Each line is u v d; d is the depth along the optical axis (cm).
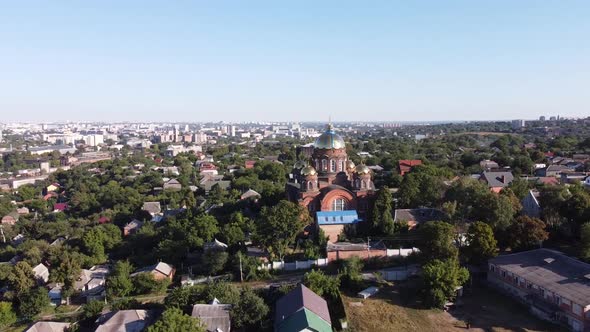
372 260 10150
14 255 13825
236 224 12212
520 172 19600
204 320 7550
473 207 10694
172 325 6688
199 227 12075
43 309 9625
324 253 10625
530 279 8200
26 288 9969
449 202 11400
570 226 10431
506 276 8862
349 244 10650
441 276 8269
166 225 13738
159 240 12912
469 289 8944
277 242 10494
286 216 10431
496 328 7481
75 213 19525
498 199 10125
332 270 10019
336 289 8594
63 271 10231
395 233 11400
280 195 14700
